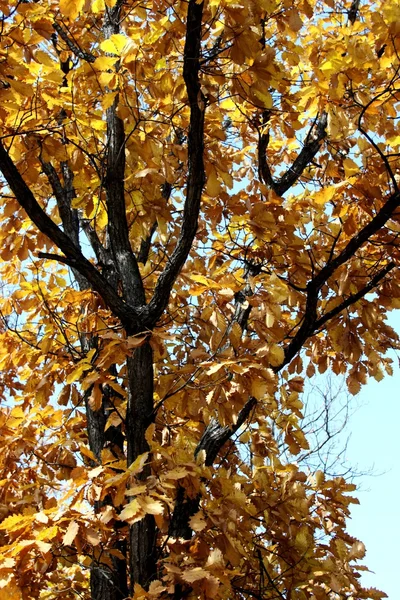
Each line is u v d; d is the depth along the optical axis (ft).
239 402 9.00
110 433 11.32
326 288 12.58
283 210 10.63
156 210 11.47
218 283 8.95
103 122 11.28
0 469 10.66
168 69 10.43
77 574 10.19
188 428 11.89
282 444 15.39
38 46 11.50
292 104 12.26
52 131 11.03
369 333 11.80
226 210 10.60
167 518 9.61
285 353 11.67
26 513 7.55
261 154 13.44
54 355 11.75
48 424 11.11
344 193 11.30
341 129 10.87
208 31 9.25
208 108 12.20
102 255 12.45
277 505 10.27
